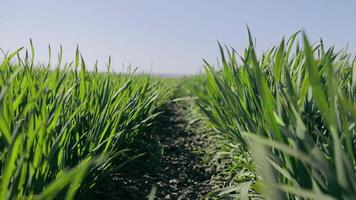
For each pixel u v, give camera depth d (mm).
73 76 2912
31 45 2209
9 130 1545
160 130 5570
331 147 1392
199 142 4828
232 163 3244
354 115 1036
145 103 3525
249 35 2201
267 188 1026
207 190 2939
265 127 1877
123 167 3234
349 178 1016
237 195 2010
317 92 1079
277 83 1767
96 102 2744
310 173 1317
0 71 1964
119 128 2861
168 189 2994
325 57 2240
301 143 1320
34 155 1465
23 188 1400
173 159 3936
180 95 12047
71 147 2164
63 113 2004
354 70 1704
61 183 1047
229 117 2658
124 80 4133
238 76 2479
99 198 2514
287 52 2465
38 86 2188
